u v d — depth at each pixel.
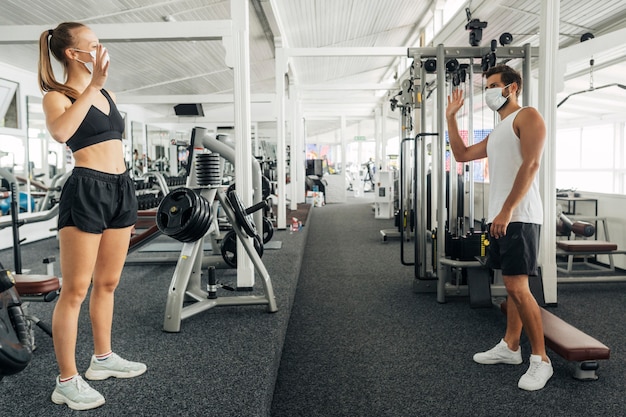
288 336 2.90
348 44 8.98
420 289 3.85
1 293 1.13
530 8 5.07
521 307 2.15
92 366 1.88
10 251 5.50
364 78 13.08
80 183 1.59
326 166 17.30
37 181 6.47
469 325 3.04
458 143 2.53
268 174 7.83
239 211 2.73
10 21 4.74
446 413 1.95
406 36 9.34
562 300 3.56
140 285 3.68
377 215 9.38
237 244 3.32
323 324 3.12
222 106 11.24
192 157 3.37
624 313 3.22
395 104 6.30
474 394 2.10
